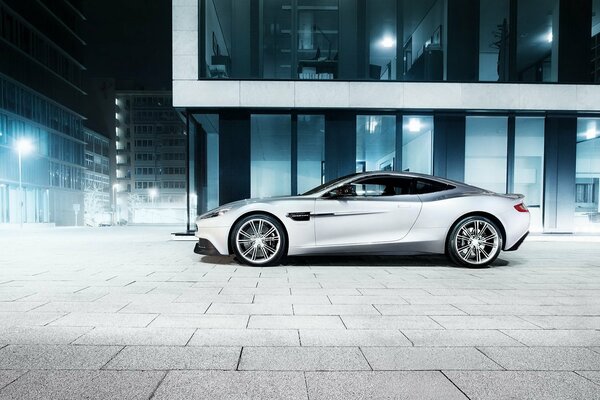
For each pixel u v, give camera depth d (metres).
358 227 5.29
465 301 3.49
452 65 10.33
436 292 3.84
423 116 10.45
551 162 10.25
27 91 45.53
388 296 3.66
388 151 11.25
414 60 10.60
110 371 1.98
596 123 10.87
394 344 2.41
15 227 33.97
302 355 2.22
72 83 56.97
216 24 10.76
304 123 10.98
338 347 2.35
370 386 1.83
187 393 1.75
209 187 12.05
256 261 5.35
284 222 5.27
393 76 10.68
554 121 10.27
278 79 9.89
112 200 88.56
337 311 3.14
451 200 5.42
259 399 1.70
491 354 2.26
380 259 6.07
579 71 10.20
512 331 2.68
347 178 5.59
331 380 1.90
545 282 4.37
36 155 46.94
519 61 10.56
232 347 2.33
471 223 5.44
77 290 3.86
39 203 47.75
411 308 3.25
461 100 9.94
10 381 1.85
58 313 3.03
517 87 9.98
